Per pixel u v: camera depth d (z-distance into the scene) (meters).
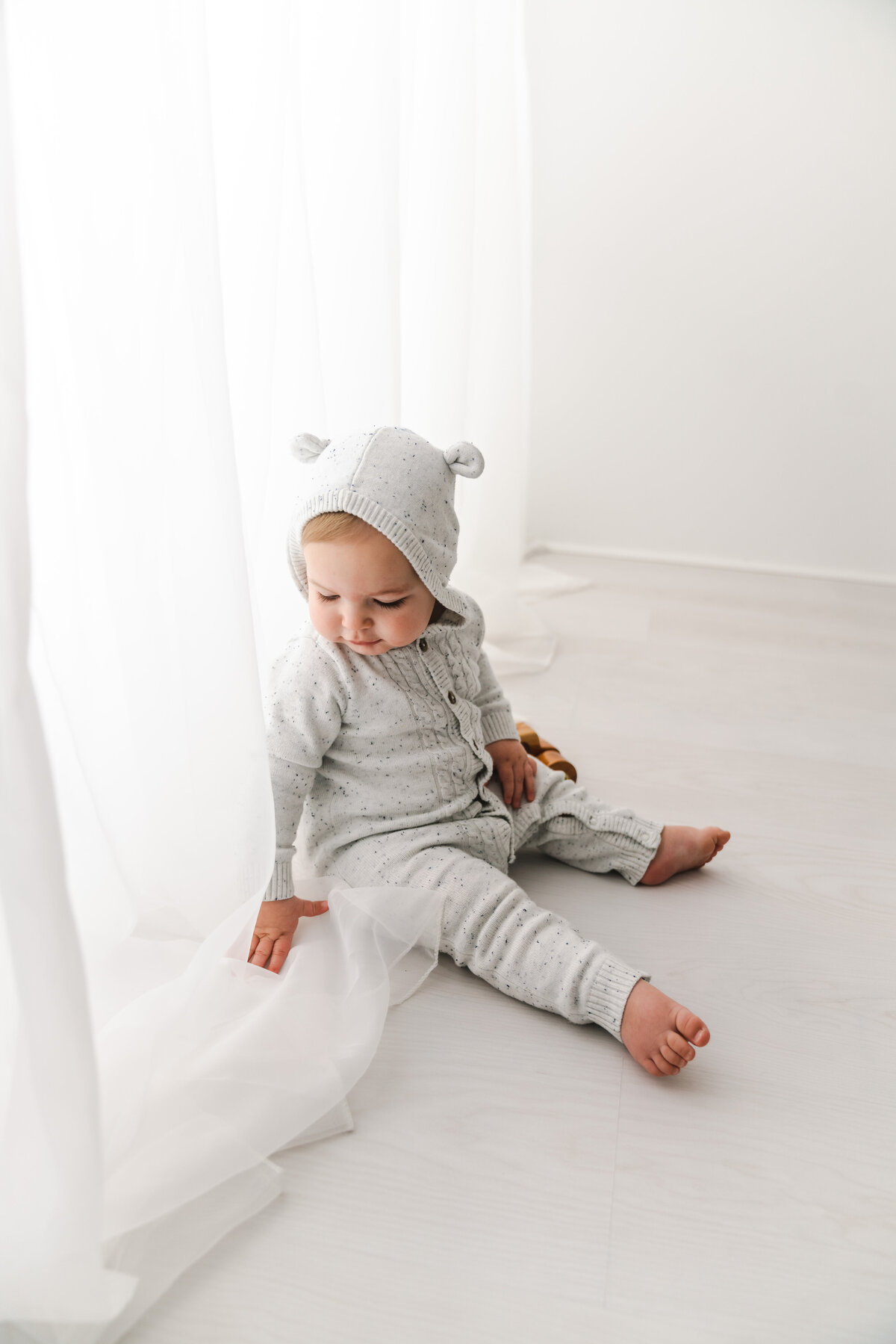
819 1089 0.94
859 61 1.89
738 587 2.21
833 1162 0.86
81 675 0.82
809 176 1.97
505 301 1.63
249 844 0.92
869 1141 0.89
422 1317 0.73
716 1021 1.01
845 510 2.23
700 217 2.04
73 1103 0.63
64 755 0.81
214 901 0.93
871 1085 0.94
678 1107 0.91
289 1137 0.84
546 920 1.02
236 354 0.96
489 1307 0.73
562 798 1.23
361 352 1.19
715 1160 0.86
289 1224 0.79
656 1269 0.77
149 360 0.75
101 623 0.83
